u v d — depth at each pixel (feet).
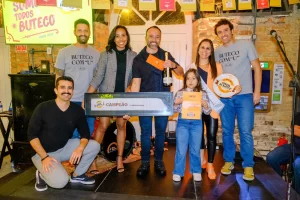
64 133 7.88
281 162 9.80
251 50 8.00
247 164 8.42
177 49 13.51
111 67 8.33
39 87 11.28
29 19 11.86
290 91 12.17
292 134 6.69
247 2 8.22
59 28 11.73
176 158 8.45
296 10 11.80
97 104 8.20
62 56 8.58
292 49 12.00
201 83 8.17
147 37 8.10
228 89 7.83
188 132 8.31
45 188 7.96
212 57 8.06
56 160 7.79
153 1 7.80
